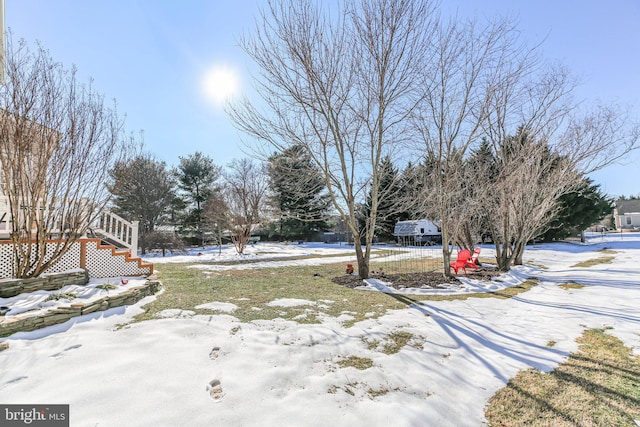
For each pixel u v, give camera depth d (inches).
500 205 394.6
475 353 145.6
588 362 134.2
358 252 334.3
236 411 94.6
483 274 366.3
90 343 132.0
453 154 337.7
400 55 292.4
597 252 657.0
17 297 174.1
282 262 534.6
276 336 152.0
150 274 296.7
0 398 94.3
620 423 92.5
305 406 99.0
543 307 226.7
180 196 1131.3
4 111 190.1
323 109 293.9
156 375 110.5
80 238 254.8
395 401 104.0
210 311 187.0
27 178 196.2
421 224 997.2
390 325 178.7
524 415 98.3
